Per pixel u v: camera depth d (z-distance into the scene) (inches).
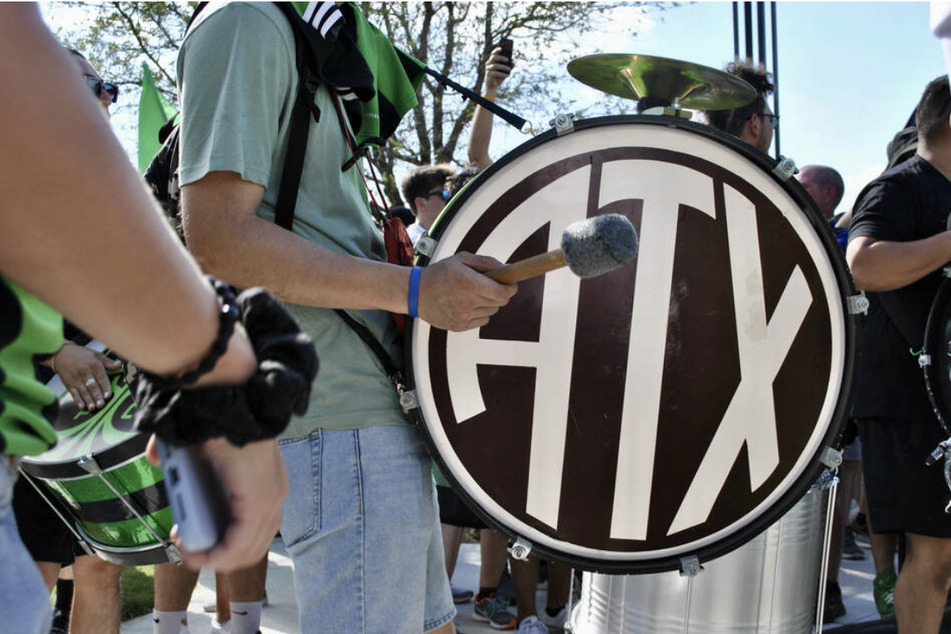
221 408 29.4
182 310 28.3
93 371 94.9
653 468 73.1
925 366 100.3
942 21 52.4
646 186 72.5
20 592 30.9
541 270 59.1
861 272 107.2
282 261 61.4
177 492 31.4
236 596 114.5
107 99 101.2
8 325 30.0
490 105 83.2
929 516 105.2
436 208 174.6
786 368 73.5
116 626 106.7
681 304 73.0
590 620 101.8
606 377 72.7
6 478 31.2
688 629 94.8
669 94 100.0
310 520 66.7
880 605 129.3
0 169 25.3
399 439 69.7
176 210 71.1
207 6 66.8
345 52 69.9
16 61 25.3
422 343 69.6
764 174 72.8
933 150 110.0
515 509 72.2
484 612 144.7
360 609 66.7
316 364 32.5
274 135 64.6
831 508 97.0
